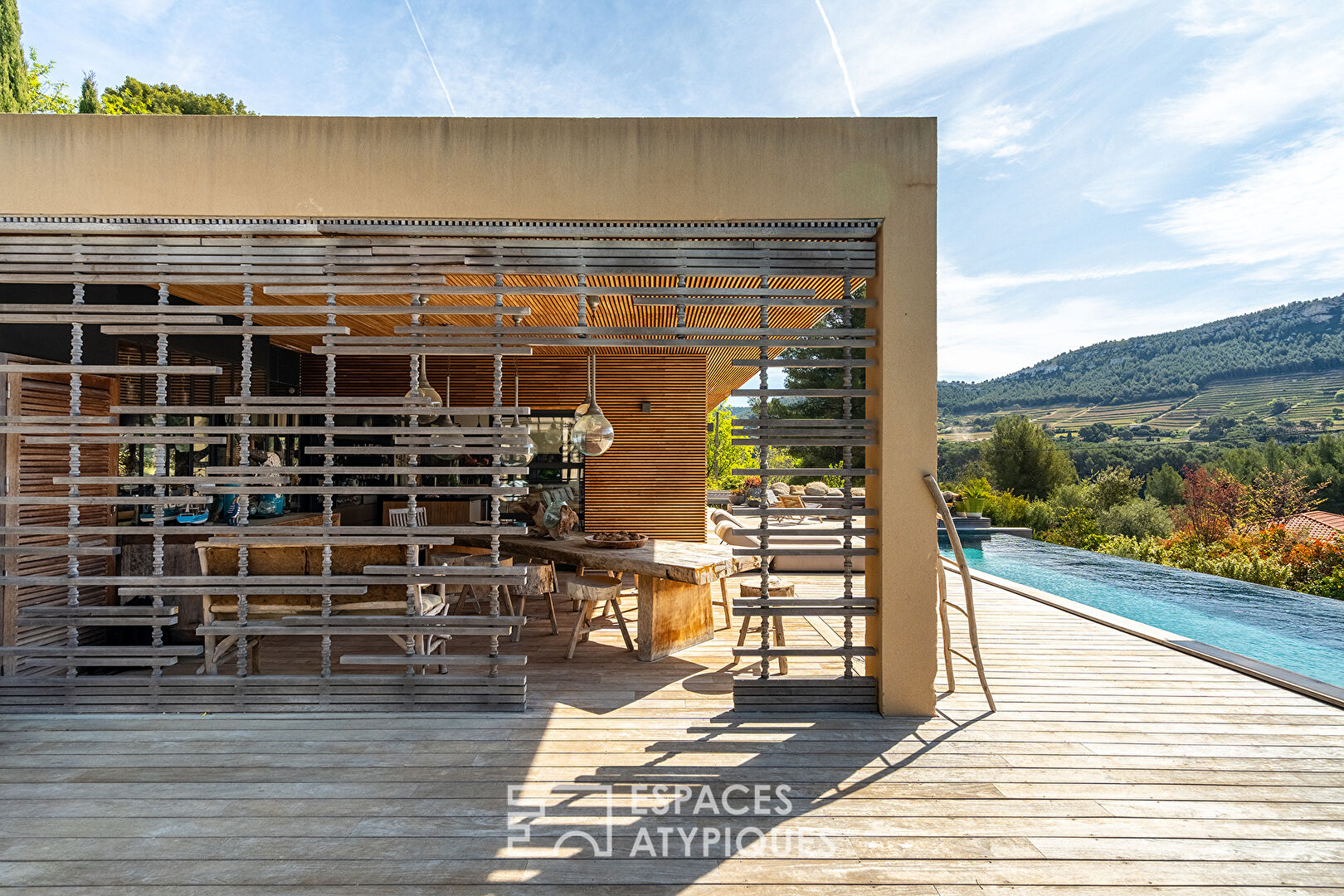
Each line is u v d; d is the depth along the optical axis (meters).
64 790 2.96
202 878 2.35
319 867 2.41
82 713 3.88
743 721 3.83
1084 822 2.78
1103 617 6.28
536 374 9.30
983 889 2.34
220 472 3.93
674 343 4.00
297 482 8.02
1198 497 20.16
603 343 3.98
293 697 3.92
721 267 4.04
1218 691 4.36
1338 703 4.07
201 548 4.00
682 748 3.45
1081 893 2.32
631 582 8.05
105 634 4.83
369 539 3.95
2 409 3.96
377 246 4.00
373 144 3.94
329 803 2.86
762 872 2.42
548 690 4.32
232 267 3.98
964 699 4.21
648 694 4.27
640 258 4.04
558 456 9.30
